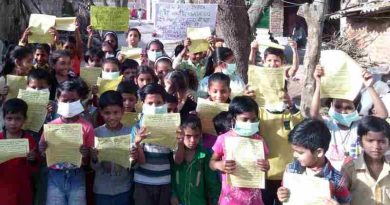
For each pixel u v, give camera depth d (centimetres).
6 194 425
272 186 459
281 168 450
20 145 395
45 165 438
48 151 409
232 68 598
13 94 522
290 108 477
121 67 641
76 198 428
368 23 1752
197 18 792
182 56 690
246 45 904
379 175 356
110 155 416
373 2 1547
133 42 817
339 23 2281
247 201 410
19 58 567
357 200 359
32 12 1305
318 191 336
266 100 471
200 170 444
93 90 563
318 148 339
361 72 414
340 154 420
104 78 582
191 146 434
